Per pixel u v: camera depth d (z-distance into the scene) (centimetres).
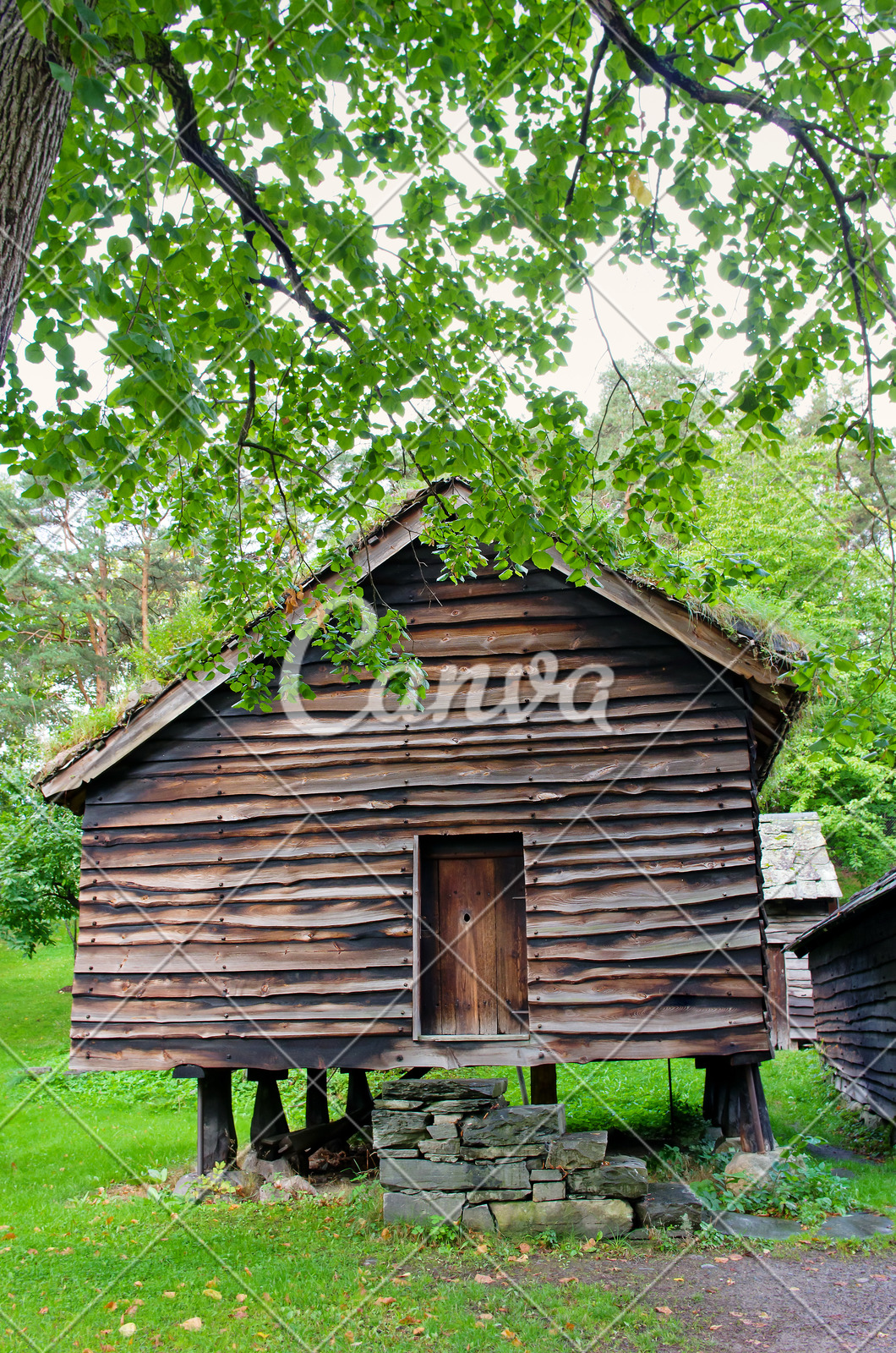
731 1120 743
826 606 2031
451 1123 668
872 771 1998
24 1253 607
